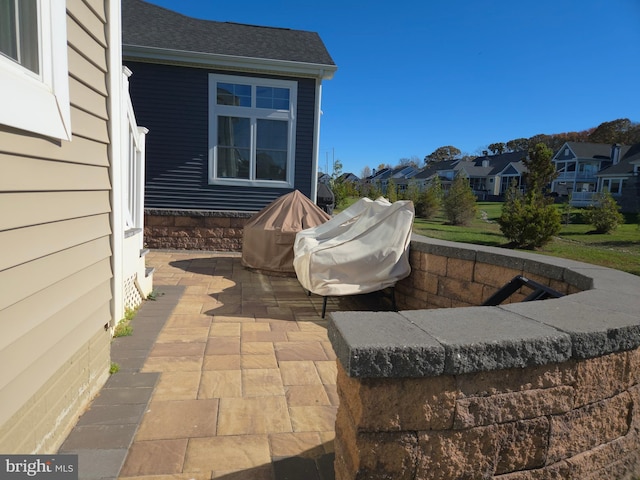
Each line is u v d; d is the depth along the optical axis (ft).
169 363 10.21
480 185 171.22
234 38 30.81
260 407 8.30
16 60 5.54
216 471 6.32
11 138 5.04
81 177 7.29
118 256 11.60
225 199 28.58
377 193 103.96
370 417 4.43
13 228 5.14
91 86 7.68
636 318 5.72
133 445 6.88
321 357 11.00
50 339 6.21
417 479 4.68
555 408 5.14
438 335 4.73
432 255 14.35
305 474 6.31
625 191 94.84
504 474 5.05
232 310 15.21
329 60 28.50
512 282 10.05
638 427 6.13
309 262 14.73
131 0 33.42
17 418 5.48
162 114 27.04
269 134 28.60
